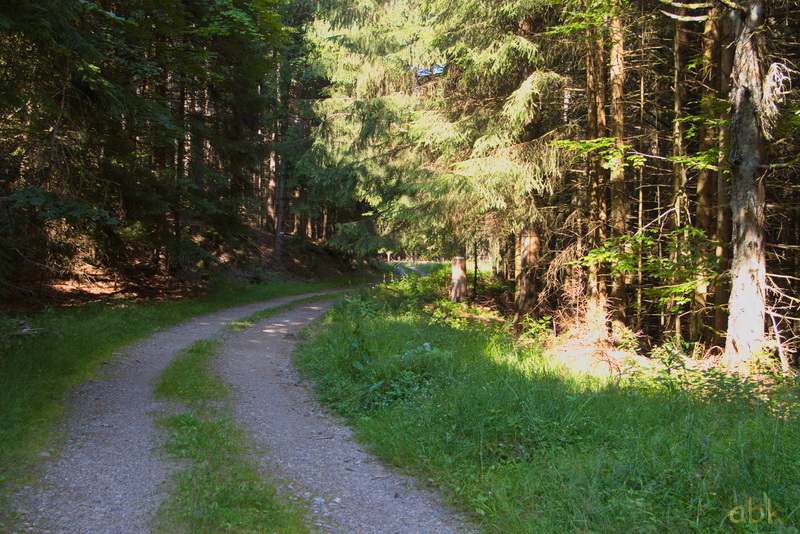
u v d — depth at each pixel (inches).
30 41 287.0
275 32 480.7
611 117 450.0
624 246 384.5
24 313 419.5
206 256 604.1
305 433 226.1
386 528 141.2
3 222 341.4
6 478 151.4
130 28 397.7
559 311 488.1
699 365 302.4
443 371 285.9
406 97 650.2
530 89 436.8
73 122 380.8
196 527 132.4
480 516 148.7
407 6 687.1
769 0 308.3
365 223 753.0
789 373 272.7
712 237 408.5
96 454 179.5
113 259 567.2
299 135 849.5
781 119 319.3
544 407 209.8
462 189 435.8
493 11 451.8
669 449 165.2
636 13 447.8
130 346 364.8
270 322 564.1
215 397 263.7
